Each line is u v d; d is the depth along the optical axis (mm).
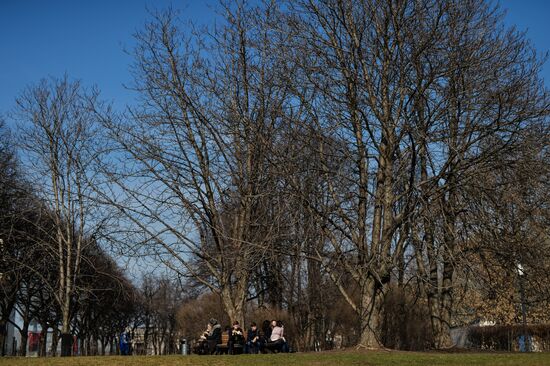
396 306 30844
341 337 35969
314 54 24078
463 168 23031
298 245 23641
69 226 39719
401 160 23891
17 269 39875
